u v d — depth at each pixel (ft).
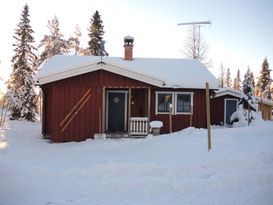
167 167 28.32
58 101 55.77
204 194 23.35
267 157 30.63
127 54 75.15
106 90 63.98
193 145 37.40
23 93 100.32
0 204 21.20
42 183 25.23
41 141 56.18
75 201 21.75
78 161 33.24
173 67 72.23
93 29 126.82
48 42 118.83
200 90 64.80
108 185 24.56
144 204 21.18
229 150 32.83
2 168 27.89
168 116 64.34
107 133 58.49
